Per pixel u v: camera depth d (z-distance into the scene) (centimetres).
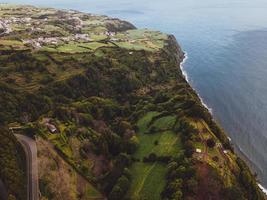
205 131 13150
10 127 14000
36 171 11275
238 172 12131
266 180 13788
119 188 11631
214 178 11306
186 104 15700
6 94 17475
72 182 11900
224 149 12888
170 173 11706
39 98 18312
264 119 18575
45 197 10481
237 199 10812
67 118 15612
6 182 9731
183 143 12875
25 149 12394
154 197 11181
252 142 16462
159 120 15212
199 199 10781
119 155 13262
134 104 19575
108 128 16175
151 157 12900
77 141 13900
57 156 12606
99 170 13062
